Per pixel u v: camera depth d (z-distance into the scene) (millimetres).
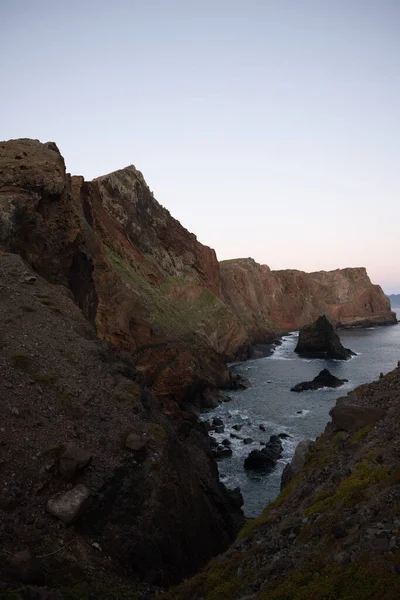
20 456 11070
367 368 60094
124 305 41125
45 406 13094
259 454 25609
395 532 7320
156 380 38875
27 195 26406
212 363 48344
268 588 7617
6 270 20031
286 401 41750
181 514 12914
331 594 6555
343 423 14562
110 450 12633
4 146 33281
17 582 7910
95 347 17578
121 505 11461
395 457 10531
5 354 14492
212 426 33594
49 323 17750
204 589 9117
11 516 9664
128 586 9688
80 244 29203
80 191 51844
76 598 8547
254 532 11102
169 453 14055
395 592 5945
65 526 10086
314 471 12875
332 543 8133
